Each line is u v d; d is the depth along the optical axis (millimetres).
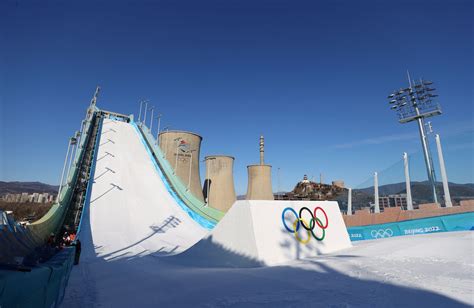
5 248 7105
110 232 24984
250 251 10766
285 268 8898
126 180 39062
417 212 18656
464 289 5203
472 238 11328
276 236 11492
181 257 14000
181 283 7723
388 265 7773
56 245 17031
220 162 70062
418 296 4934
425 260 8094
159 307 5527
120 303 6227
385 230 18359
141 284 8297
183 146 61500
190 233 28375
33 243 12133
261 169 73000
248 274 8367
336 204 15086
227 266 10969
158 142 64938
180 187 40844
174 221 31234
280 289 6109
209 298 5777
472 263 7332
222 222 12703
